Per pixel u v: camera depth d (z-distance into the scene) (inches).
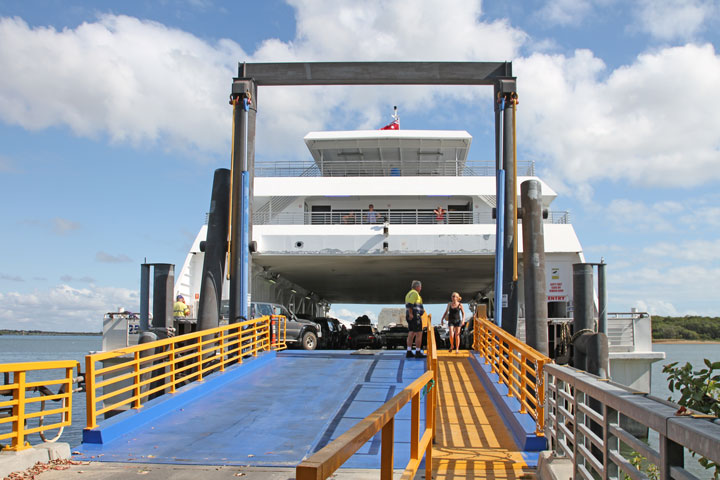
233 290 621.3
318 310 1969.7
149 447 307.0
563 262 902.4
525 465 271.3
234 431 339.3
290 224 966.4
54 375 1785.2
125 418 339.6
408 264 1042.1
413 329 599.8
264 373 523.2
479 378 494.6
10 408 277.9
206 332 473.1
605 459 161.6
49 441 289.1
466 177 986.1
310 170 1152.8
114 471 263.9
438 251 879.1
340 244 887.1
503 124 634.2
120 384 681.6
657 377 1422.2
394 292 1732.3
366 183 986.1
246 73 664.4
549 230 903.1
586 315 537.6
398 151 1196.5
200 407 398.3
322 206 1015.0
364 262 1003.3
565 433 227.9
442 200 1007.6
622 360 679.1
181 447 307.1
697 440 97.0
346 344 1240.2
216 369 575.5
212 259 625.0
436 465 272.5
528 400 378.9
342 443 94.7
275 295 1246.9
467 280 1360.7
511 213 620.1
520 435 312.8
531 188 577.0
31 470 261.0
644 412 124.7
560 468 231.8
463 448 304.0
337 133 1162.6
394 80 659.4
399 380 484.1
